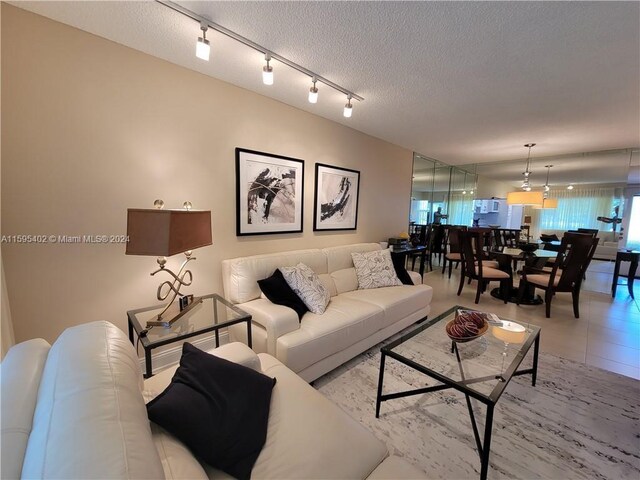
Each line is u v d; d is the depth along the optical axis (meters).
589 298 4.18
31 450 0.58
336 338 2.06
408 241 4.45
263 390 1.17
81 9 1.48
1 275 1.37
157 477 0.59
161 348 2.07
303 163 2.96
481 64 1.95
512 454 1.47
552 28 1.56
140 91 1.90
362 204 3.82
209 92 2.23
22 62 1.50
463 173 6.11
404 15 1.48
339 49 1.80
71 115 1.66
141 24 1.61
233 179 2.44
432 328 2.12
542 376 2.17
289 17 1.51
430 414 1.75
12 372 0.77
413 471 0.93
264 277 2.38
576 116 2.88
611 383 2.09
